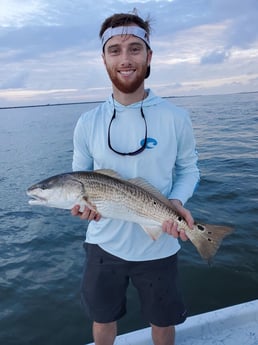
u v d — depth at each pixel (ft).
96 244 9.28
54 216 28.71
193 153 9.48
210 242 8.49
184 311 9.37
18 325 15.58
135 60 8.52
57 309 16.52
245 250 20.38
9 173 48.47
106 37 8.68
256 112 114.01
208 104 190.29
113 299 9.29
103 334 9.46
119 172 8.86
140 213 8.68
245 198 29.37
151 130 8.80
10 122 170.50
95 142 9.06
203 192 31.55
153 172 8.86
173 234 8.70
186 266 19.13
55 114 229.86
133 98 8.86
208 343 10.34
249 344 10.24
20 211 30.53
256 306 11.22
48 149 69.15
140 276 9.11
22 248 23.11
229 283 17.70
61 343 14.47
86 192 8.48
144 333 10.42
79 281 18.72
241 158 44.98
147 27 8.97
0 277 19.48
